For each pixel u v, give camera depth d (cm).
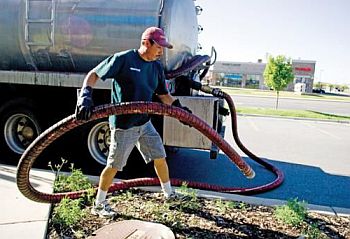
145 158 396
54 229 331
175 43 547
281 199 496
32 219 348
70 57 542
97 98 545
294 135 1165
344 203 498
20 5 541
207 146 495
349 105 3142
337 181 611
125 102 333
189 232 341
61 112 573
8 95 585
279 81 2486
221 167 648
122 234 324
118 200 406
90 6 518
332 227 375
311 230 358
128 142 356
